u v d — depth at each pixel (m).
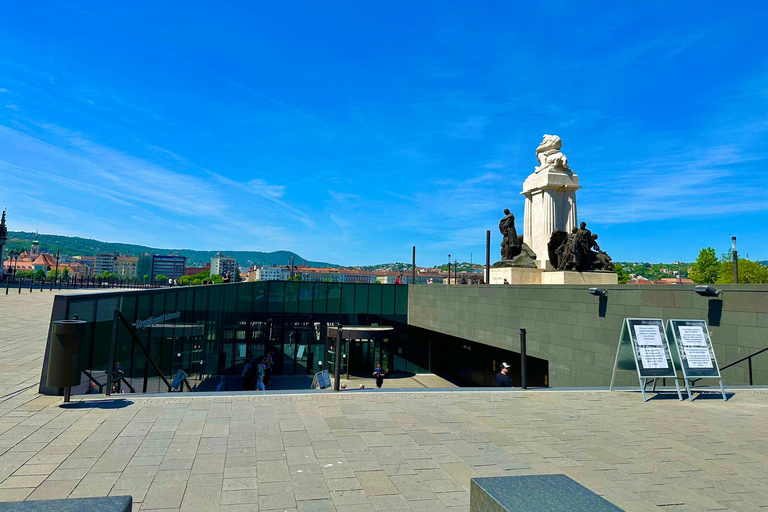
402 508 4.09
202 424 6.23
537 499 2.09
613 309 14.49
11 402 6.87
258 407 7.21
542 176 28.16
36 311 21.11
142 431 5.84
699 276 67.44
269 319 34.41
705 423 7.25
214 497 4.16
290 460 5.11
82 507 1.82
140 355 10.88
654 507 4.25
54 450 5.09
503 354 25.23
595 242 24.70
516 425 6.83
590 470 5.13
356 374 34.00
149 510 3.86
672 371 9.18
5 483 4.22
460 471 4.98
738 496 4.53
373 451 5.50
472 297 23.42
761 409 8.27
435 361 34.78
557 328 16.98
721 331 11.38
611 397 9.11
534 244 28.94
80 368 7.79
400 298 34.31
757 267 61.41
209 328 18.03
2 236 67.31
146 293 11.08
